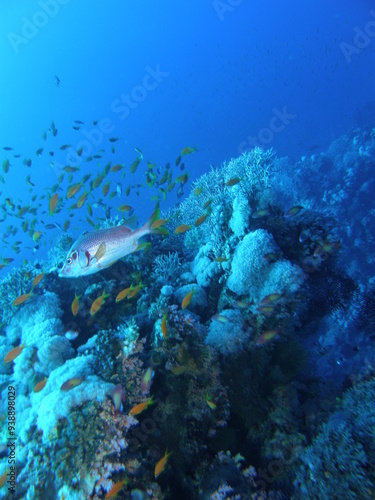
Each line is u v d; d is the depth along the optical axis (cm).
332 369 471
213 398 357
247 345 387
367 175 1274
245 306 409
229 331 391
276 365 381
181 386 365
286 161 1909
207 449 352
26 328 587
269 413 382
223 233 534
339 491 280
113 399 329
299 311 424
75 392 353
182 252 700
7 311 634
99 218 806
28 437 383
